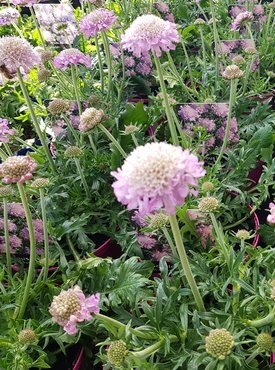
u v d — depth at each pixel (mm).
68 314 195
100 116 318
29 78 493
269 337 220
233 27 444
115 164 363
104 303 280
